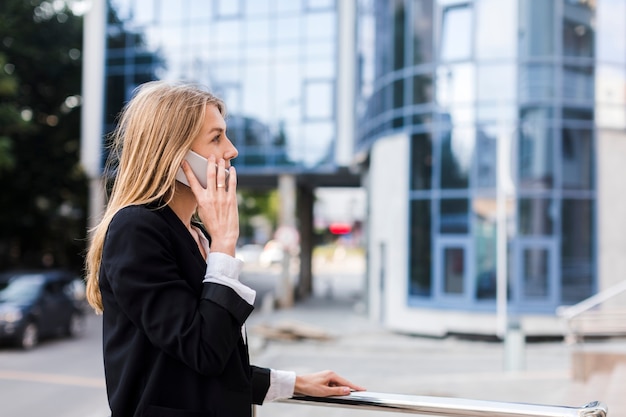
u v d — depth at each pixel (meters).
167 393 1.29
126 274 1.26
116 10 25.52
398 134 17.44
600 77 15.97
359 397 1.67
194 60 24.50
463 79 16.23
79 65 29.97
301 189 28.00
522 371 10.56
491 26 16.06
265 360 12.57
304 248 28.84
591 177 15.82
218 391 1.31
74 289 15.95
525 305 15.48
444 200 16.33
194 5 24.70
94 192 25.77
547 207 15.66
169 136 1.38
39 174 28.83
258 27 23.97
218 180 1.41
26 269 30.00
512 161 15.70
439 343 15.23
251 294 1.33
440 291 16.22
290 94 23.55
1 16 26.55
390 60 17.83
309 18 23.52
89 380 10.09
